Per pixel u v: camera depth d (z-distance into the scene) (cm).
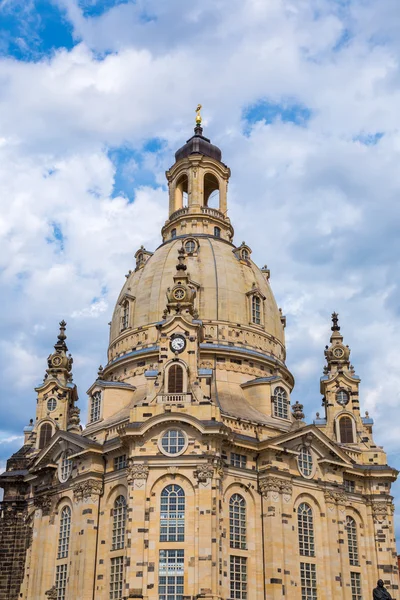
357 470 10000
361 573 9562
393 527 10012
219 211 12512
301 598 8519
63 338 12238
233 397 9756
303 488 9138
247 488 8719
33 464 10238
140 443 8344
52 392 11581
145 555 7800
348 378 11162
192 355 8912
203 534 7812
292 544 8669
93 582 8469
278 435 9262
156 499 8106
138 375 10275
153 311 10669
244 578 8275
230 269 11044
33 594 9181
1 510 10250
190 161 12688
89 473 8900
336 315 11944
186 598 7575
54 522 9412
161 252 11512
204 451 8225
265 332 10850
